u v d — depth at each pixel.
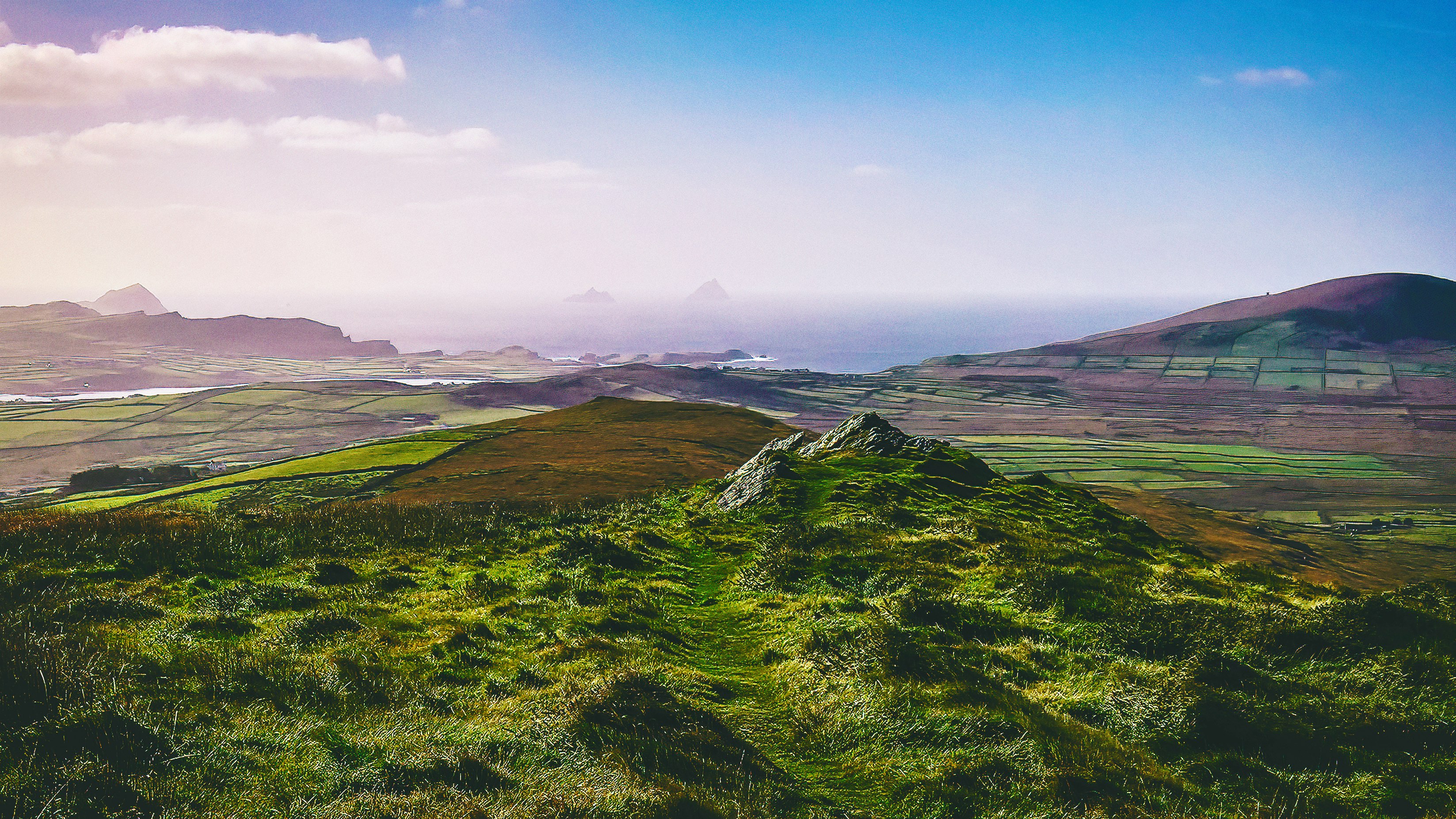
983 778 13.66
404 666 17.58
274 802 10.12
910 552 31.36
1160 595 25.95
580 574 28.53
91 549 27.52
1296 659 20.34
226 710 12.98
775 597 26.97
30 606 19.41
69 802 9.21
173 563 26.50
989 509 42.06
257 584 24.28
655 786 11.96
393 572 27.73
